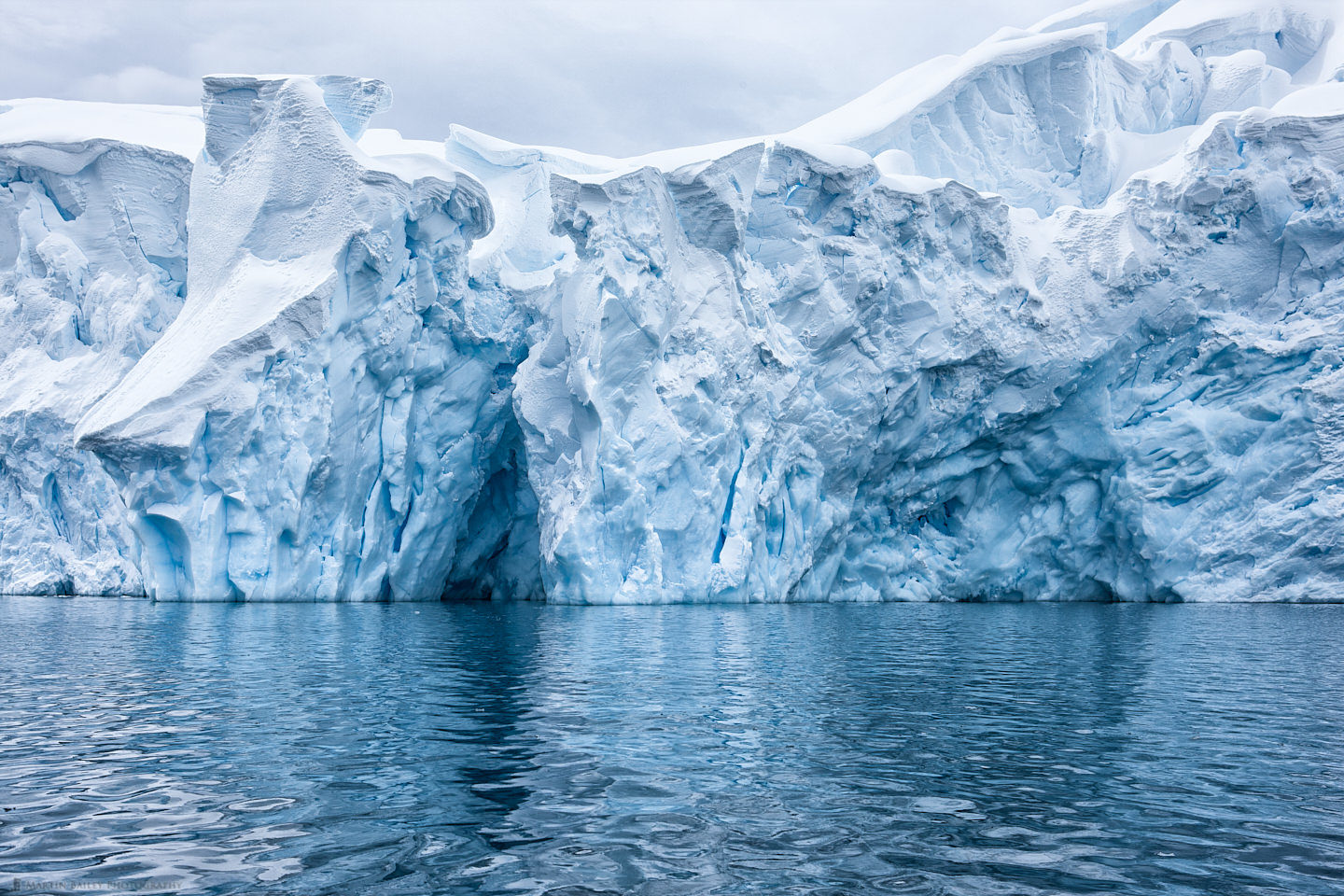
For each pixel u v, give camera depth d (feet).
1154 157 138.51
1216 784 24.09
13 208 120.57
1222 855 18.92
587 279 95.71
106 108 130.41
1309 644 60.39
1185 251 115.14
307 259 94.58
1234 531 112.37
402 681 40.04
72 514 115.55
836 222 109.19
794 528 108.68
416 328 102.58
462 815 20.95
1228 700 37.35
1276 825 20.80
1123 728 31.19
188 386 87.25
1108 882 17.49
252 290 92.79
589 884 17.12
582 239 98.07
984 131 139.23
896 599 120.78
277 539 92.32
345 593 100.42
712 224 101.65
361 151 98.94
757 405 102.37
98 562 113.29
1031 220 122.52
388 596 106.32
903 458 116.88
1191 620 84.02
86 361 116.37
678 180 99.66
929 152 138.00
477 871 17.65
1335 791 23.49
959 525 122.72
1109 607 105.70
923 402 114.21
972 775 24.89
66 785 23.13
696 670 44.78
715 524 99.86
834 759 26.43
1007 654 53.67
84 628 64.85
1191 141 117.91
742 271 103.55
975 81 138.41
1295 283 115.24
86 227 119.34
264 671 43.16
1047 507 121.39
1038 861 18.49
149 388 88.38
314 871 17.57
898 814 21.42
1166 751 27.73
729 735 29.32
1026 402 115.44
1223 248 115.75
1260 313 116.47
